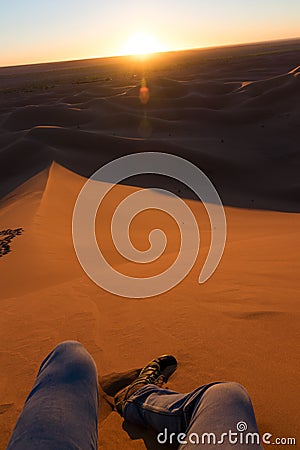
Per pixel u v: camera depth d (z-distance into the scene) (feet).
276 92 223.30
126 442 7.18
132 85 350.02
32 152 122.52
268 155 143.02
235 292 15.55
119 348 11.61
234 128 188.85
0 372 11.18
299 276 17.06
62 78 572.51
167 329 12.42
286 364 9.13
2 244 34.09
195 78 386.32
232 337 11.12
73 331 13.58
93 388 5.02
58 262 28.17
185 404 5.99
